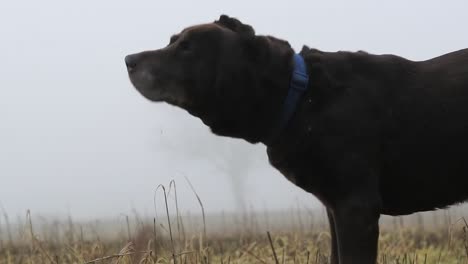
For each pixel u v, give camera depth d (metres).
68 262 6.45
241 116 4.00
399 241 8.21
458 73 3.96
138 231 6.61
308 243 7.82
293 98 3.92
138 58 4.10
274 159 4.05
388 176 3.94
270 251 7.13
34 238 5.82
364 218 3.75
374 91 3.93
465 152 3.87
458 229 8.84
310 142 3.86
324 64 4.01
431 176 3.93
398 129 3.89
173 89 3.99
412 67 4.05
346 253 3.76
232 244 9.15
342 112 3.84
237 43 3.96
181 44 4.02
